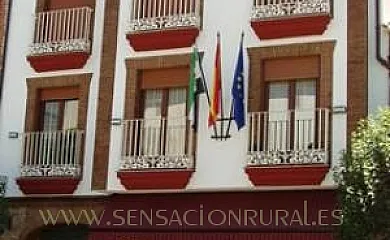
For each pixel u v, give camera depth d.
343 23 18.72
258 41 19.42
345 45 18.59
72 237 21.72
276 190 18.83
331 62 18.64
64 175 21.00
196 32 19.88
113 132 20.25
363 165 15.65
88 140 21.19
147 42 20.33
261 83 19.31
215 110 18.72
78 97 21.83
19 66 22.56
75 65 21.70
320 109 18.33
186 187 19.19
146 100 20.62
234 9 19.80
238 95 18.83
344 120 18.17
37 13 22.45
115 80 20.64
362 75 18.25
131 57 20.59
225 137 19.05
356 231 15.57
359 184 15.63
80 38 21.69
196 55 19.09
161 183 19.38
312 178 18.05
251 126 18.86
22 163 21.62
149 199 19.97
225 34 19.73
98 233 19.84
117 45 20.81
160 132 19.83
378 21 19.23
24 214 21.64
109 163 20.09
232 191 19.22
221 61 19.58
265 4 19.56
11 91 22.50
